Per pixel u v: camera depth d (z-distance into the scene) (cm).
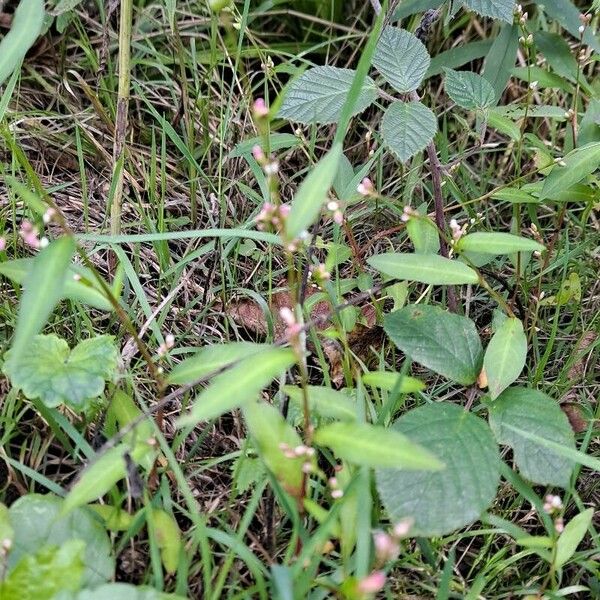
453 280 36
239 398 28
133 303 45
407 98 42
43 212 32
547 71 54
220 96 57
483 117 45
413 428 35
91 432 39
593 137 49
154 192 51
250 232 40
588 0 64
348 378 39
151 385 42
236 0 63
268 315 44
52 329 43
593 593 36
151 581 34
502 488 40
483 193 55
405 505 33
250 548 36
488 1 47
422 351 38
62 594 28
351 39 63
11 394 38
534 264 50
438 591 34
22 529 32
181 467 39
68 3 51
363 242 53
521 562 38
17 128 54
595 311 49
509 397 38
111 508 34
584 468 42
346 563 31
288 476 31
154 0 62
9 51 34
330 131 58
